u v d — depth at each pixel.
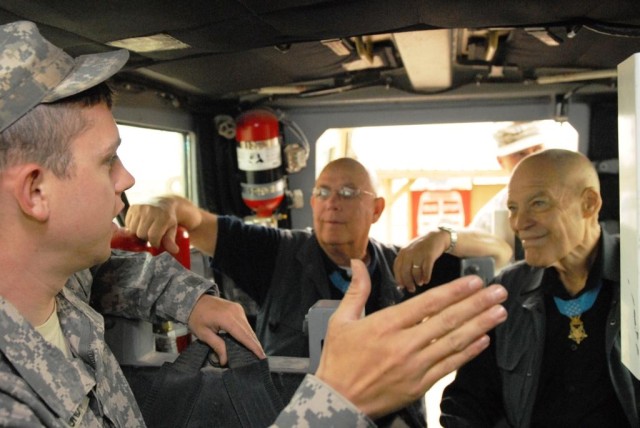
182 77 2.47
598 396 1.68
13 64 0.77
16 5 1.42
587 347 1.71
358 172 2.37
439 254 2.18
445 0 1.50
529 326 1.78
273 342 2.34
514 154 3.71
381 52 2.48
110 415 0.98
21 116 0.78
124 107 2.41
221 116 3.12
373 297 2.37
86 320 1.01
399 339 0.71
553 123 3.16
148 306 1.25
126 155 2.54
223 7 1.51
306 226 3.32
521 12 1.59
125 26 1.62
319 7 1.53
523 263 1.95
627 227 0.82
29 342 0.82
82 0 1.41
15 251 0.84
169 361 1.30
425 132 5.04
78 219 0.85
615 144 2.92
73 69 0.86
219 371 1.14
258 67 2.42
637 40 1.99
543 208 1.68
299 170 3.22
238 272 2.48
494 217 2.98
